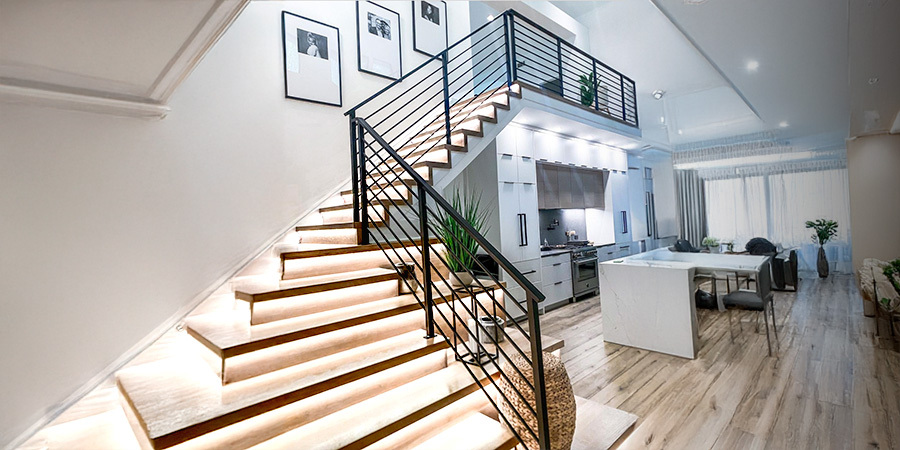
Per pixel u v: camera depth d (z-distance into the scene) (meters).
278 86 3.49
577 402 2.76
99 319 2.52
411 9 4.69
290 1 3.62
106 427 2.23
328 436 1.73
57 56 1.95
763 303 3.55
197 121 3.01
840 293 5.82
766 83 4.30
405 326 2.54
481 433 2.07
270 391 1.80
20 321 2.26
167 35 1.87
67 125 2.44
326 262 2.73
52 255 2.37
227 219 3.15
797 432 2.30
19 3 1.45
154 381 2.08
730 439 2.27
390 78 4.39
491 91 4.54
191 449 1.57
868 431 2.27
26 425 2.24
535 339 1.76
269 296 2.19
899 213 5.12
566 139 6.04
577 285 6.00
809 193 7.23
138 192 2.71
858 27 2.32
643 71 6.16
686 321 3.59
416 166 3.37
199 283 2.97
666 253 4.89
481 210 4.96
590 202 6.66
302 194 3.62
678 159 7.56
